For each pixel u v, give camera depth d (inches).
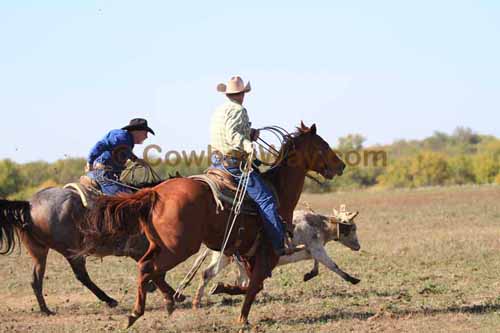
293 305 574.9
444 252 842.8
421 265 767.1
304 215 647.8
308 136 529.3
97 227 465.7
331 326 492.1
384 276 708.0
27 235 555.8
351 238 674.2
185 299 618.2
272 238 489.4
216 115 494.0
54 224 547.5
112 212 460.4
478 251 840.9
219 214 474.9
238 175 489.1
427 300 579.8
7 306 612.7
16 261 891.4
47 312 569.3
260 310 557.0
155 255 465.4
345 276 638.5
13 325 525.3
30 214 548.7
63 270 810.8
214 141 495.5
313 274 660.7
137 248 565.6
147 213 462.6
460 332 465.1
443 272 719.1
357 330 478.9
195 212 461.7
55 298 646.5
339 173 538.9
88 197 555.5
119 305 601.9
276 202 504.1
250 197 492.1
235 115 487.8
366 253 866.1
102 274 768.3
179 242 455.8
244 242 495.5
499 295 593.9
